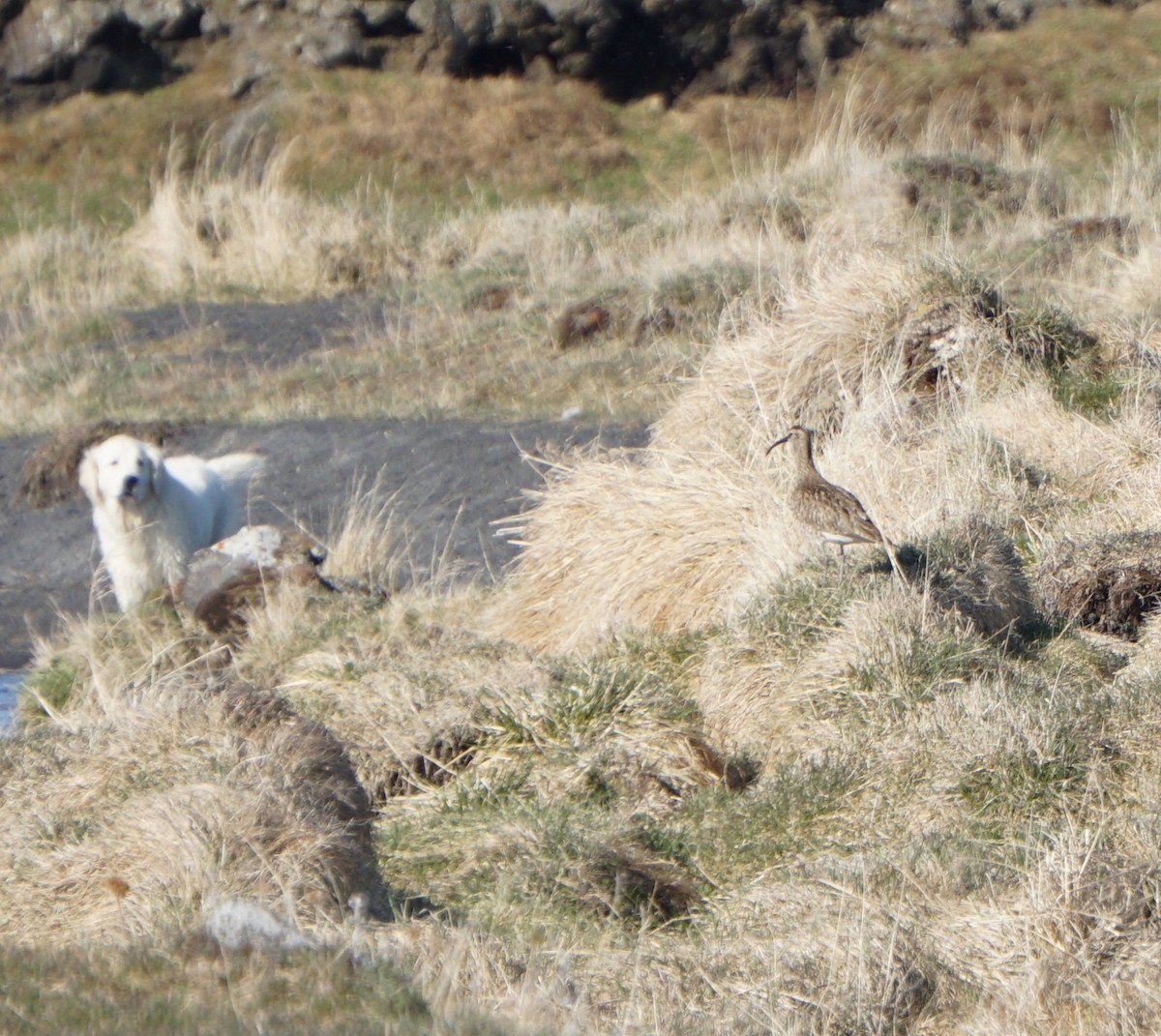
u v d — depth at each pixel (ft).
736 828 78.07
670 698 90.02
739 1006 59.77
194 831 67.97
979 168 220.84
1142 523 108.06
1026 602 98.48
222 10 395.75
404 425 174.29
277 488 163.02
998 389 129.70
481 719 88.84
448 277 231.09
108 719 85.97
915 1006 59.98
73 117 381.40
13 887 68.18
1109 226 194.39
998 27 417.69
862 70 400.26
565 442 161.79
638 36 396.37
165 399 195.52
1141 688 82.07
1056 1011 58.49
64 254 261.03
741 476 117.39
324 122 371.76
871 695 85.40
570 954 65.82
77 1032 49.34
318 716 92.12
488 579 139.54
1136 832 70.03
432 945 62.13
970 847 71.77
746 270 195.62
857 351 132.77
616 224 237.86
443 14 388.37
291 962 57.11
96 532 166.61
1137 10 428.56
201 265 247.70
